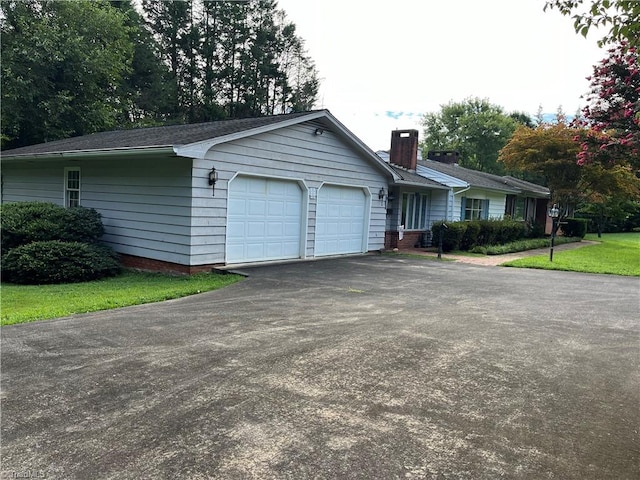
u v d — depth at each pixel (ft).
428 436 9.96
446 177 60.13
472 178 66.69
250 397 11.75
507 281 32.96
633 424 10.85
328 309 21.91
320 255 42.29
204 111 100.68
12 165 48.60
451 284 30.66
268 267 35.06
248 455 9.08
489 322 20.27
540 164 64.75
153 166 33.35
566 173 65.05
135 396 11.69
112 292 26.17
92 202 38.96
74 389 12.09
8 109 62.49
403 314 21.29
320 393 12.07
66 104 67.10
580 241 80.84
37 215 34.88
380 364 14.35
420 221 61.62
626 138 43.27
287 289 26.99
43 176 44.57
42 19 66.13
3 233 33.04
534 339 17.79
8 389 12.05
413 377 13.35
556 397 12.27
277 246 38.14
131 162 35.12
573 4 12.00
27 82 62.03
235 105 106.93
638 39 11.53
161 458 8.93
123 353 14.97
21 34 65.26
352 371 13.69
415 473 8.58
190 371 13.44
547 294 28.19
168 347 15.64
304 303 23.18
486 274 36.35
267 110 115.03
